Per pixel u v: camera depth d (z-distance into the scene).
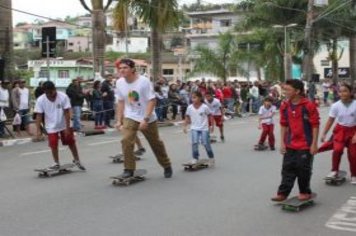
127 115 10.01
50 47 19.62
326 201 8.59
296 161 8.09
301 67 47.44
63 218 7.50
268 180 10.38
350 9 46.53
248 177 10.72
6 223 7.25
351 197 8.89
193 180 10.39
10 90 19.03
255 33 47.91
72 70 46.19
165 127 23.23
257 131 20.94
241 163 12.66
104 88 21.33
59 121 11.05
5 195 9.09
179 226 7.07
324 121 25.31
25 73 39.03
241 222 7.29
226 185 9.88
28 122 18.97
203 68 49.16
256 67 50.69
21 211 7.93
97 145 16.45
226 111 28.94
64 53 75.00
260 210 7.95
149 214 7.71
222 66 48.84
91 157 13.71
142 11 28.58
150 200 8.62
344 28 47.53
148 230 6.88
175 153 14.32
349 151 9.99
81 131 20.00
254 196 8.91
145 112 9.98
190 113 12.09
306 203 8.14
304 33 44.56
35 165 12.56
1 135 18.03
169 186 9.78
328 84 47.00
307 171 8.11
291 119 8.10
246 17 46.59
